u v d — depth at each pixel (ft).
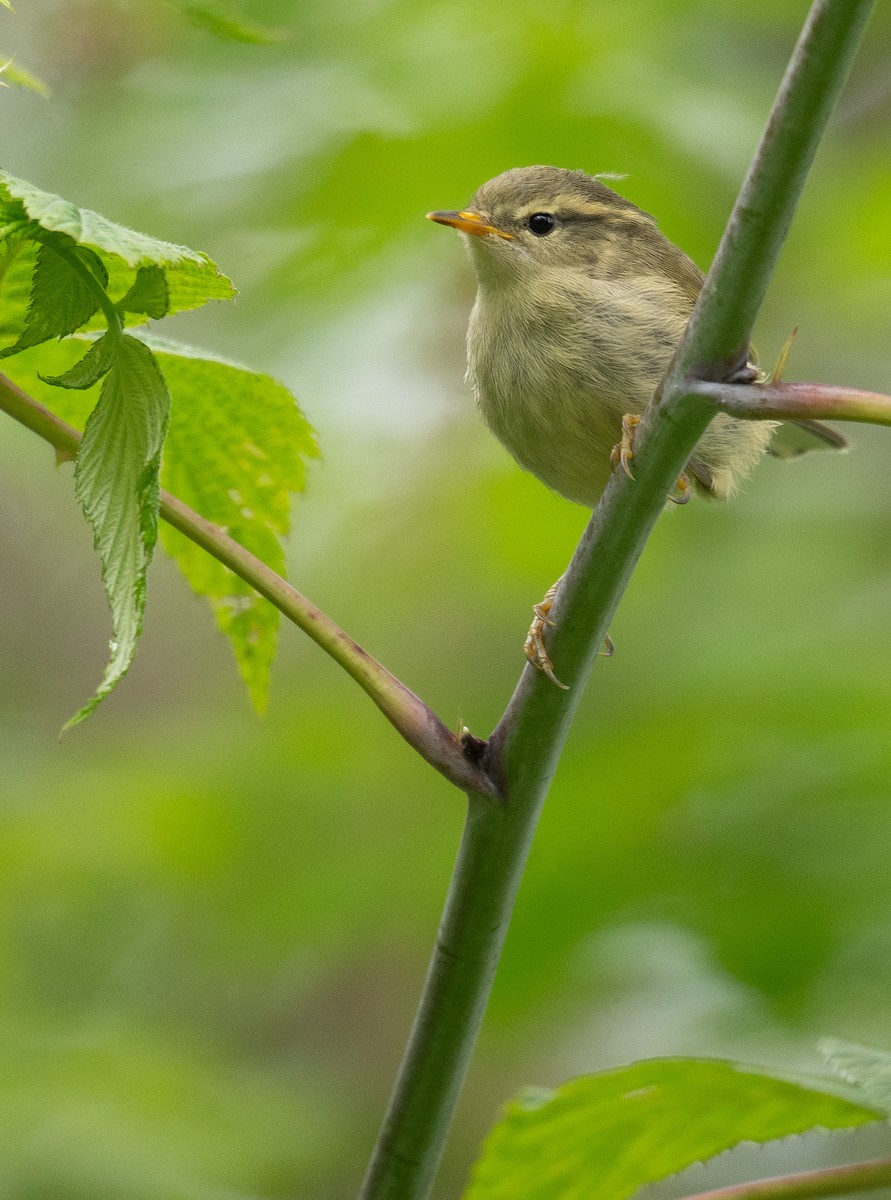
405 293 35.83
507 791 14.56
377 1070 48.29
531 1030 35.50
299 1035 48.42
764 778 31.73
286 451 15.97
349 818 36.99
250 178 34.24
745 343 13.70
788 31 37.73
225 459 16.03
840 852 30.45
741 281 13.47
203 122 34.37
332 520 40.91
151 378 11.80
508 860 14.70
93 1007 40.52
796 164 13.11
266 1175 33.32
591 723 35.40
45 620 50.49
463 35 34.65
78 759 43.83
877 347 43.78
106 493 11.60
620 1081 14.64
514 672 41.29
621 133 33.94
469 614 42.32
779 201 13.23
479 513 40.96
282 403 15.61
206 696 49.55
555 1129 15.29
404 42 34.58
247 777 38.88
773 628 35.35
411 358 36.76
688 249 34.73
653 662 36.17
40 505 40.96
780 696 32.63
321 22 34.81
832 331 43.62
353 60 34.50
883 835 30.37
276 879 34.88
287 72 34.53
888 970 29.71
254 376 15.29
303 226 34.81
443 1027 15.07
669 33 35.94
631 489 14.17
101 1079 34.14
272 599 14.39
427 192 34.42
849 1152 39.06
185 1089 34.81
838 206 41.14
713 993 31.32
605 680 36.73
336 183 34.30
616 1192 15.87
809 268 42.04
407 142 33.86
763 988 30.30
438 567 41.27
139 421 11.72
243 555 14.37
